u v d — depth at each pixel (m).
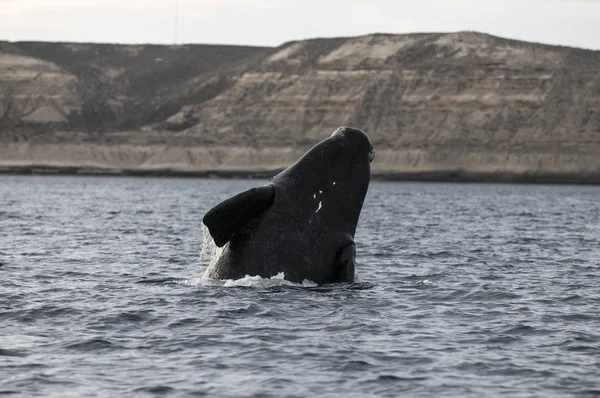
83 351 59.94
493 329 69.00
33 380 53.25
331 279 74.62
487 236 174.12
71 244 139.75
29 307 73.69
